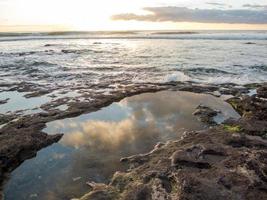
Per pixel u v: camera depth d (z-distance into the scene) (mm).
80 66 43812
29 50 68250
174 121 19641
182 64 42969
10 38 113125
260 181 11141
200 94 26234
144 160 14031
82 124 19453
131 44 83625
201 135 15711
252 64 41469
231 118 18875
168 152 14227
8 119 20516
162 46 74188
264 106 21188
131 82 31734
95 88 29203
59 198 11836
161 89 27984
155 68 40281
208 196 10445
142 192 11102
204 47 68938
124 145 16219
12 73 38562
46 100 25172
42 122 19453
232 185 10953
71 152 15594
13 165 14484
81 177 13180
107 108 22781
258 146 14148
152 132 17906
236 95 25484
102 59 51438
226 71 36750
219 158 12961
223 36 110625
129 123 19531
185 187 10914
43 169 14039
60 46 79188
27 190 12469
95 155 15156
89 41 99625
